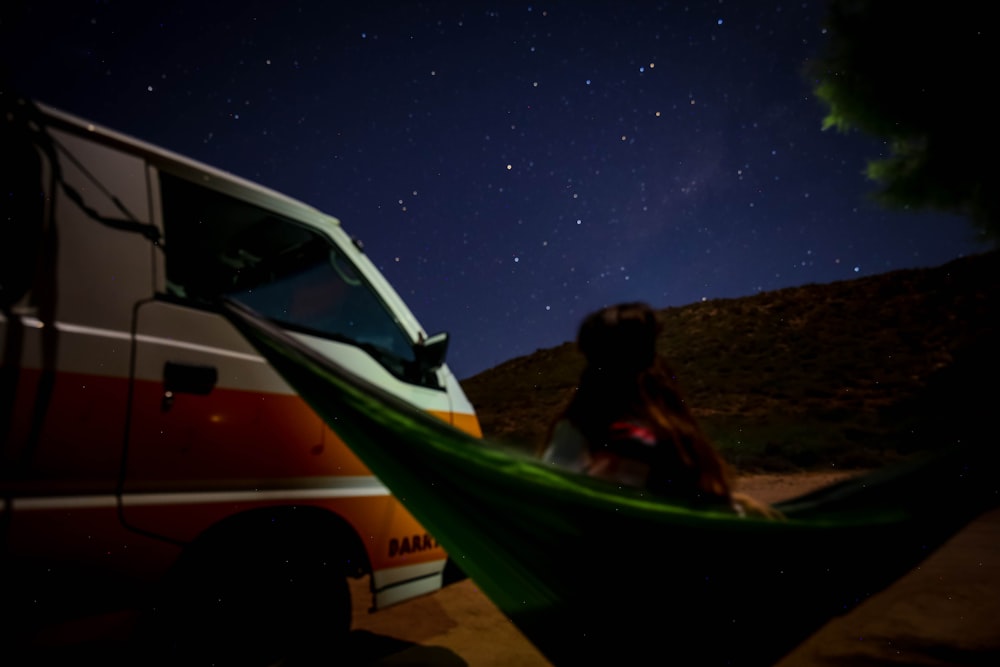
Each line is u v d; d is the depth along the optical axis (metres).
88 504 1.82
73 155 2.07
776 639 1.91
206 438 2.12
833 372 34.16
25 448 1.72
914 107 21.56
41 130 1.89
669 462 1.69
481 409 43.47
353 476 2.56
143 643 1.95
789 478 13.21
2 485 1.68
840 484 2.27
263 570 2.27
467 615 3.99
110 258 2.05
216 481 2.13
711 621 1.84
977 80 20.14
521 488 1.73
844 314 45.38
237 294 2.80
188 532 2.03
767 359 39.72
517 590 1.99
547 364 53.09
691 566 1.81
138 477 1.94
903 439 17.31
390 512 2.68
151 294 2.12
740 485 12.02
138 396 1.98
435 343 2.90
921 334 37.53
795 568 1.98
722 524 1.74
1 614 1.65
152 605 1.94
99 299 1.98
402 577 2.73
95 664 1.83
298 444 2.38
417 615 3.99
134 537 1.90
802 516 1.97
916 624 3.62
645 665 1.81
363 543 2.58
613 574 1.82
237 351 2.29
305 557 2.39
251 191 2.66
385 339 3.15
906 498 2.23
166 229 2.47
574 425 1.77
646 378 1.76
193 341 2.18
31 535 1.70
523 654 3.25
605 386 1.77
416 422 1.76
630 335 1.76
